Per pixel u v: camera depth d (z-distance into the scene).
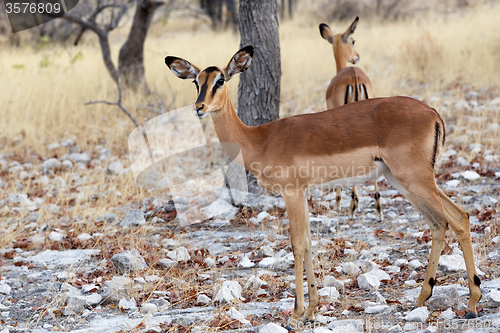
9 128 17.72
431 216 6.69
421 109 6.57
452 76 21.58
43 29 28.72
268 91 11.41
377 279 7.55
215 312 6.98
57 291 8.09
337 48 13.57
